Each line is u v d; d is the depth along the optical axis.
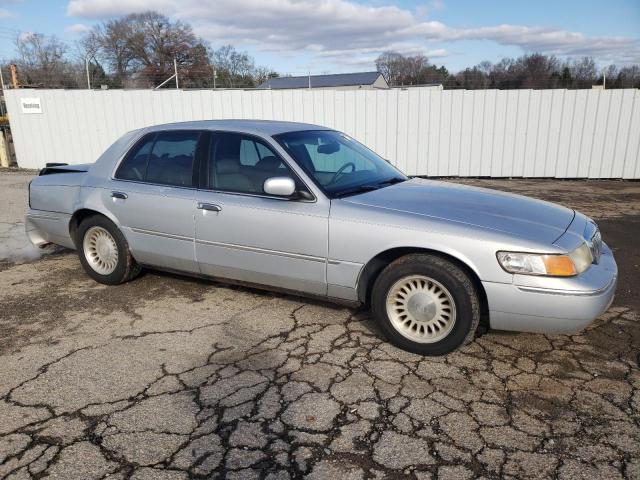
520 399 3.18
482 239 3.43
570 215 4.07
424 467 2.60
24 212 9.10
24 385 3.37
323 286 4.01
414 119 12.99
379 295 3.77
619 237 7.18
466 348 3.84
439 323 3.64
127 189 4.86
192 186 4.54
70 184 5.30
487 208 3.87
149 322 4.35
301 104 13.34
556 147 12.66
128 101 14.12
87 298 4.91
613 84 59.81
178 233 4.59
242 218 4.20
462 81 64.88
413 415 3.02
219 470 2.58
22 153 15.10
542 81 62.06
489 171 13.05
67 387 3.34
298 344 3.93
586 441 2.79
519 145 12.77
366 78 52.62
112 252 5.11
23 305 4.75
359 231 3.76
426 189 4.36
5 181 12.74
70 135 14.68
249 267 4.30
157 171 4.79
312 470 2.58
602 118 12.31
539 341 3.94
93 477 2.54
